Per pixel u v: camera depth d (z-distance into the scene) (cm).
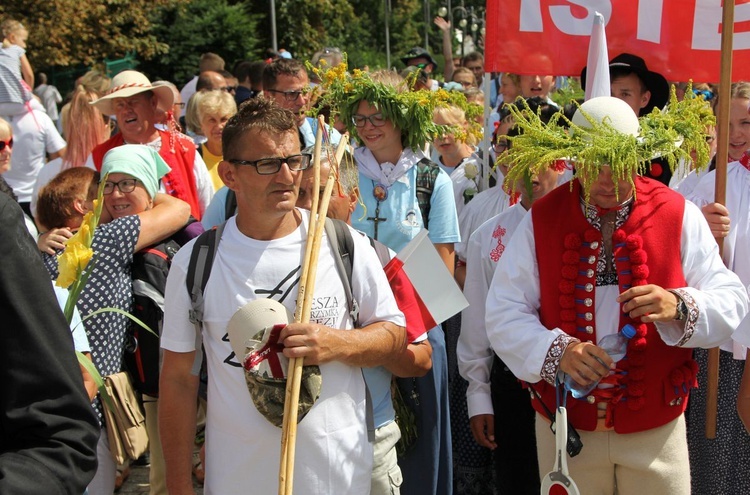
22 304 163
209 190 548
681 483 301
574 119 304
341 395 257
